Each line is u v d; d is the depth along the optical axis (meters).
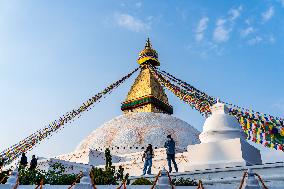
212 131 12.97
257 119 16.73
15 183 10.45
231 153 11.80
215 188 9.30
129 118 37.81
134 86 45.47
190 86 29.86
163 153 28.36
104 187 9.85
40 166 24.31
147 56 45.81
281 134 15.55
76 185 8.86
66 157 31.48
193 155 12.64
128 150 32.62
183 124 38.50
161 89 44.88
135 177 12.35
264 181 9.33
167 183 8.35
